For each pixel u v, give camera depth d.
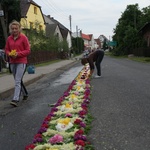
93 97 8.34
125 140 4.57
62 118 5.57
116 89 9.85
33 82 13.62
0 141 4.78
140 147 4.27
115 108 6.79
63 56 49.81
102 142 4.49
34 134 5.05
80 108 6.27
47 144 4.12
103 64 28.33
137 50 50.28
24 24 32.19
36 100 8.32
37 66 26.27
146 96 8.34
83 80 12.38
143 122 5.55
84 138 4.37
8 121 6.02
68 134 4.52
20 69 7.66
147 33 50.03
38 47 31.67
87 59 13.80
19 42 7.66
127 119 5.78
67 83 12.48
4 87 10.77
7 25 26.58
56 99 8.37
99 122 5.59
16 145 4.55
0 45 25.98
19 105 7.66
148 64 27.06
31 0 44.78
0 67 18.36
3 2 25.61
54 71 20.39
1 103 8.16
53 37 45.62
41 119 6.05
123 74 15.82
